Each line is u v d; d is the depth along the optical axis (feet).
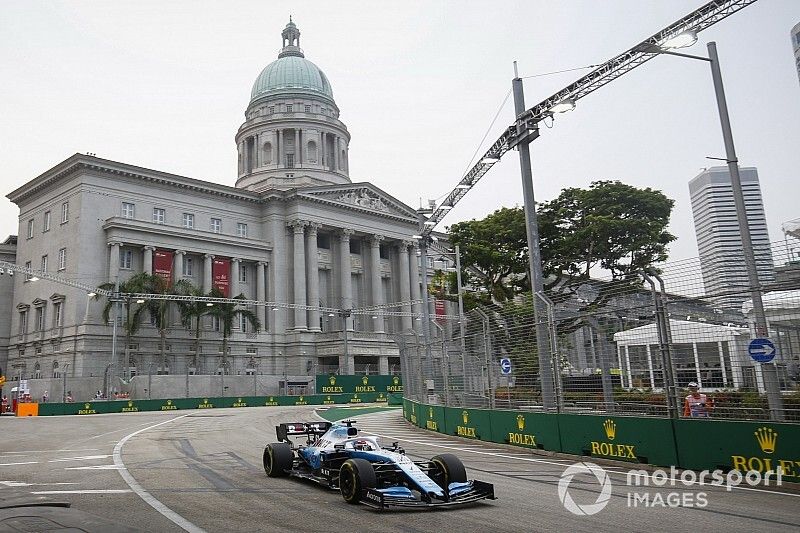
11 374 221.05
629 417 47.01
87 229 202.69
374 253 270.67
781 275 40.19
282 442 44.78
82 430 94.58
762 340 39.91
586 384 52.54
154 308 188.14
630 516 29.09
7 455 60.54
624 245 113.19
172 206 225.35
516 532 26.11
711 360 43.09
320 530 26.96
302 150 296.10
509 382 64.03
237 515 30.22
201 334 215.92
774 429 37.83
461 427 71.92
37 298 213.66
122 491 37.76
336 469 36.60
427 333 121.29
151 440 75.25
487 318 67.46
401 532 26.37
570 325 55.06
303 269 242.37
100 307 196.24
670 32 68.44
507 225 119.85
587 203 116.16
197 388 184.14
